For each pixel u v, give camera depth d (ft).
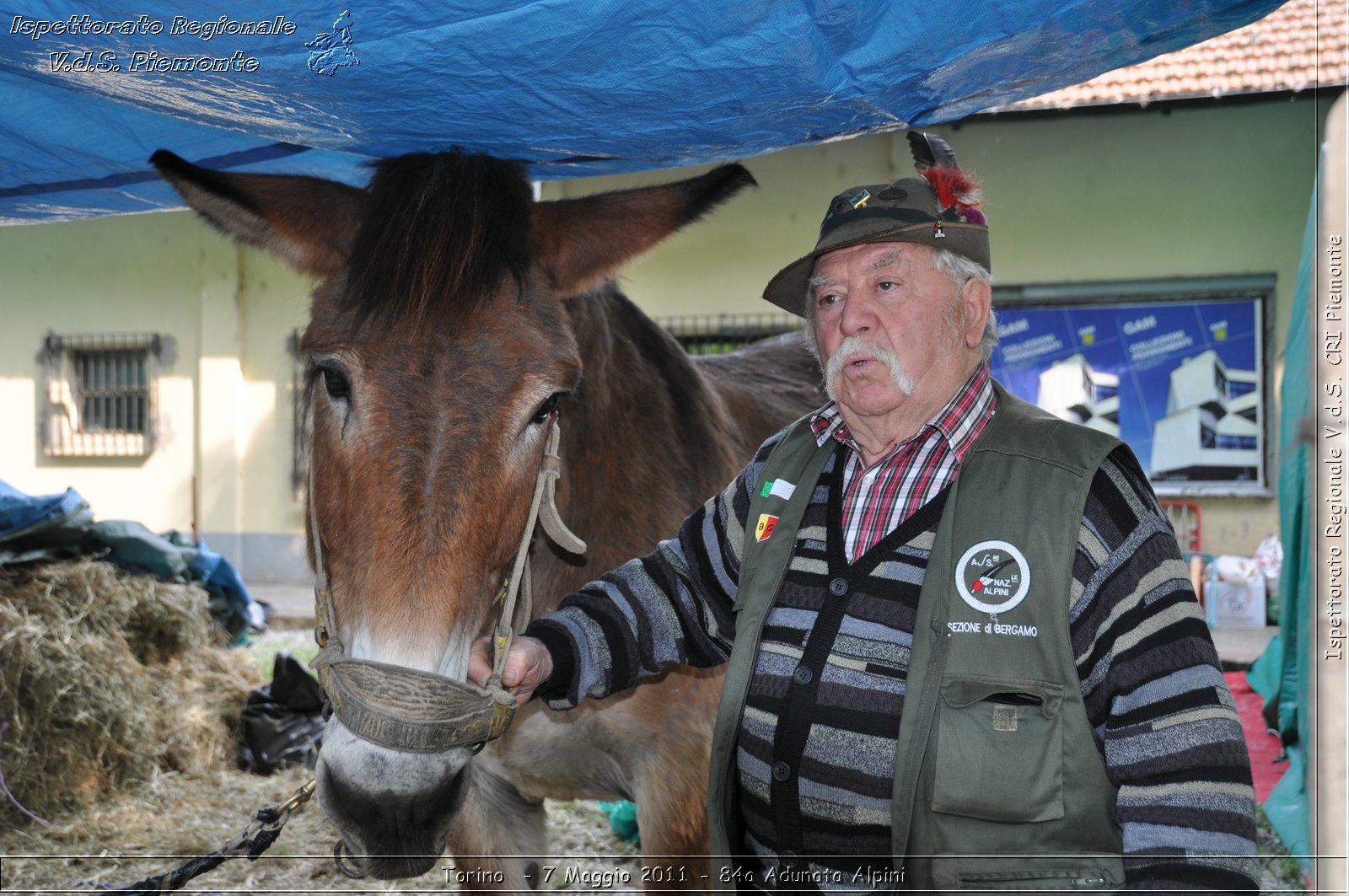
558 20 5.03
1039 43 5.92
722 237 36.68
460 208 5.58
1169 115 33.32
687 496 8.25
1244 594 27.81
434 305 5.31
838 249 5.19
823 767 4.87
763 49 5.38
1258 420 32.94
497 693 5.20
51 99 6.81
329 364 5.36
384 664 4.77
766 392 11.60
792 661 5.02
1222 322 33.17
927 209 5.06
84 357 41.93
